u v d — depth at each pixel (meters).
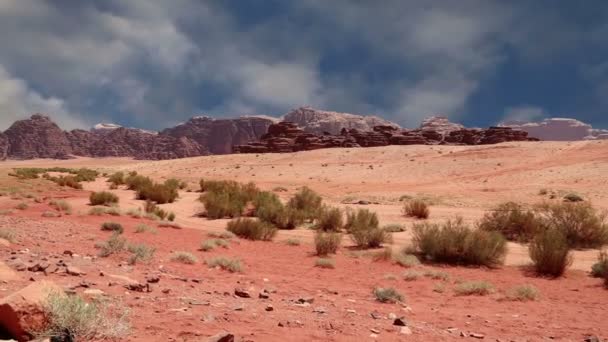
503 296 10.30
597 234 19.06
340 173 83.88
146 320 5.17
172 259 12.40
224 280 10.12
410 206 29.00
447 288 11.00
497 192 46.25
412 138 177.00
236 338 4.87
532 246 14.76
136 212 25.34
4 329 3.94
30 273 7.38
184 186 48.53
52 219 21.03
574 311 9.21
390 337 5.86
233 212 28.66
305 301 8.20
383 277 12.44
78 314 4.05
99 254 11.60
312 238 21.44
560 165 67.00
